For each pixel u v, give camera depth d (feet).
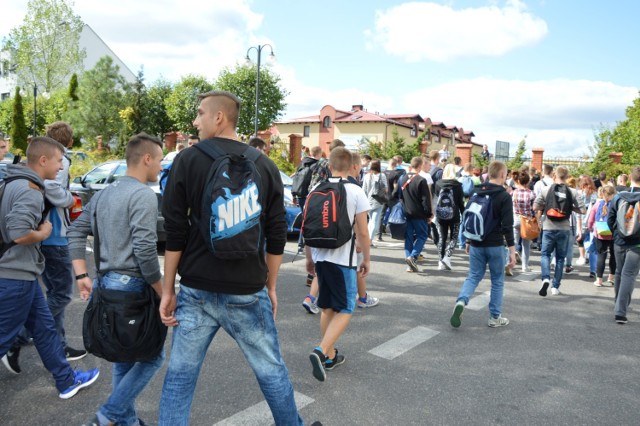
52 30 143.33
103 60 91.56
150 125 98.99
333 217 12.11
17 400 10.83
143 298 8.25
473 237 16.46
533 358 14.47
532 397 11.95
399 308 19.04
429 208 24.57
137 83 97.40
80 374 11.38
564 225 21.53
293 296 19.95
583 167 76.33
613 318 18.93
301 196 23.71
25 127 110.11
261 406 10.89
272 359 7.61
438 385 12.43
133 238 8.05
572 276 26.81
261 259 7.43
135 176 8.72
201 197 7.00
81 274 8.93
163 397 7.22
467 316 18.34
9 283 9.45
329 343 12.22
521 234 26.63
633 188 18.53
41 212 9.64
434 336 16.02
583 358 14.61
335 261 12.52
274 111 150.10
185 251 7.27
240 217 6.75
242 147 7.44
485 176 42.52
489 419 10.82
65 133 13.08
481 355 14.53
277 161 73.05
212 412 10.59
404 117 161.58
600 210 25.34
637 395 12.26
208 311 7.18
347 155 12.96
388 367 13.44
